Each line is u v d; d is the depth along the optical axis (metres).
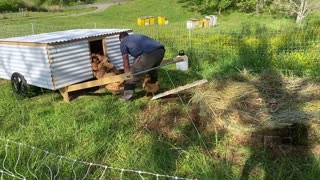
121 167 3.68
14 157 3.79
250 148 3.98
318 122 3.81
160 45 5.70
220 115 4.33
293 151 3.83
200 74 7.62
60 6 49.56
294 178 3.39
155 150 3.99
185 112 5.12
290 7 27.41
